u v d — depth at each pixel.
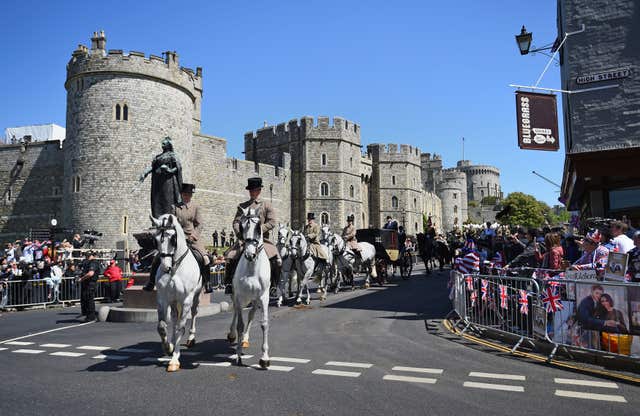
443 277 24.67
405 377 6.84
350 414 5.32
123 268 31.02
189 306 7.64
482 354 8.34
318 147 66.50
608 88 13.75
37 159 51.31
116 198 39.44
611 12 13.92
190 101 45.84
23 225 50.78
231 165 56.09
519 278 8.96
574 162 13.11
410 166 78.38
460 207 114.31
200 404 5.70
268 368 7.42
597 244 9.02
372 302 15.66
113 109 40.00
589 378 6.79
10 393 6.22
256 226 7.56
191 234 8.76
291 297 17.70
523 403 5.69
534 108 13.77
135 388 6.40
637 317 6.95
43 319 14.50
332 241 17.48
